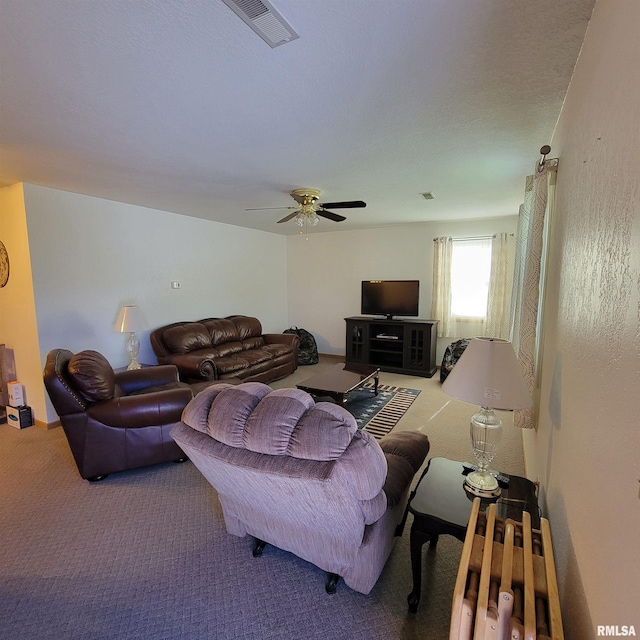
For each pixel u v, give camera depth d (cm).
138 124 204
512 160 268
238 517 188
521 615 92
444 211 471
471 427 172
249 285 620
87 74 154
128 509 226
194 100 177
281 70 153
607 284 85
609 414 78
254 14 119
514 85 165
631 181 70
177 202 407
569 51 138
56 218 345
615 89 85
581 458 101
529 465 244
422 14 120
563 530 120
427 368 539
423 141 233
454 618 99
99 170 287
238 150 246
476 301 547
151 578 173
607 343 82
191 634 146
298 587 168
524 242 238
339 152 251
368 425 358
